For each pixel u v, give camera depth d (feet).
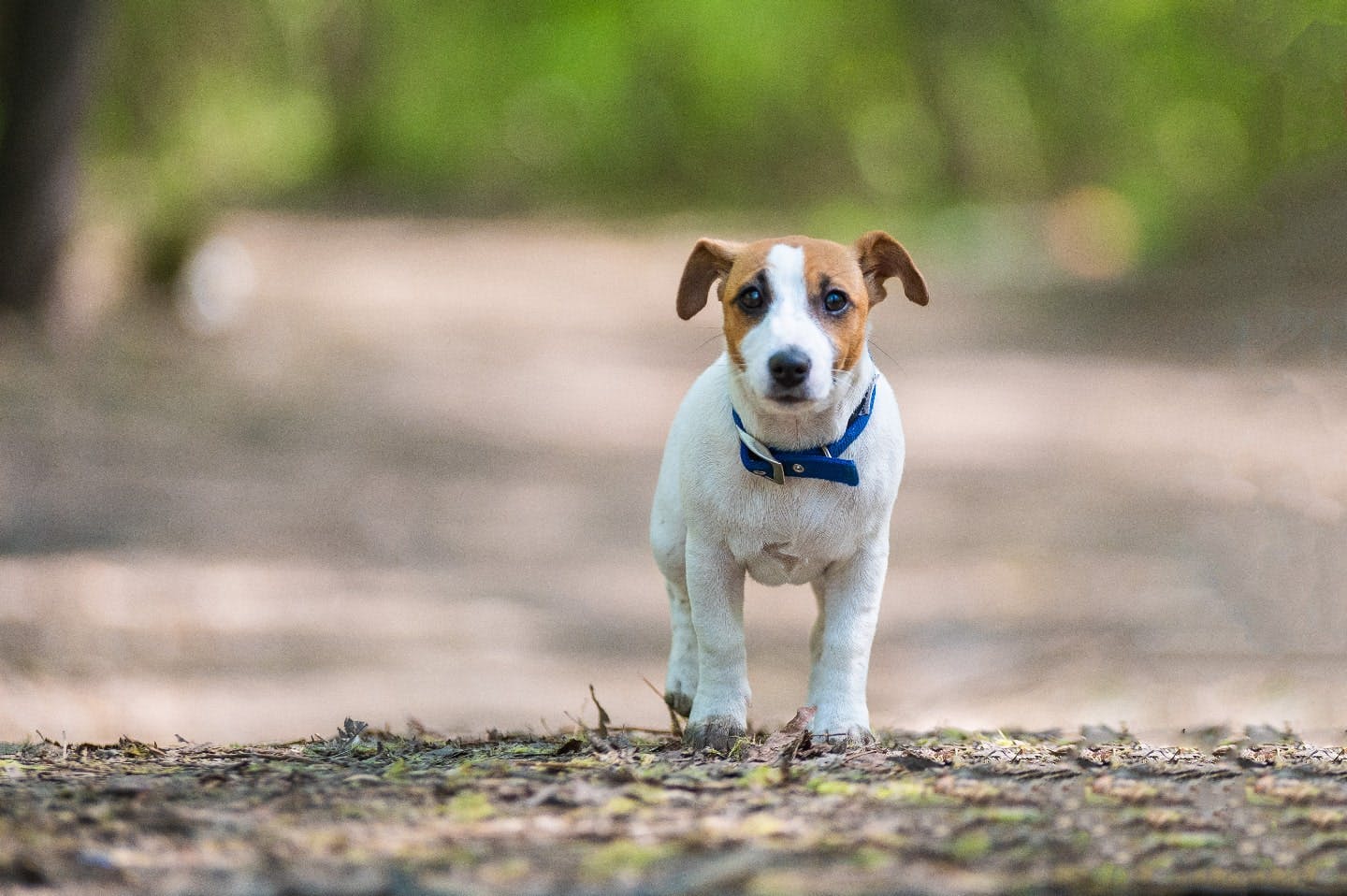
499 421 73.46
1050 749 20.08
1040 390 81.35
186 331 87.10
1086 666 34.55
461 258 133.39
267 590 44.78
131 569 45.80
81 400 68.39
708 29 175.52
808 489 19.16
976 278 124.67
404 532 53.01
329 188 187.42
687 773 17.84
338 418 71.41
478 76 194.59
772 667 39.81
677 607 21.81
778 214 165.99
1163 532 51.13
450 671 38.01
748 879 13.56
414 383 80.74
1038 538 52.06
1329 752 19.99
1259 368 77.15
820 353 18.31
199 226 90.58
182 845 14.62
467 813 15.84
